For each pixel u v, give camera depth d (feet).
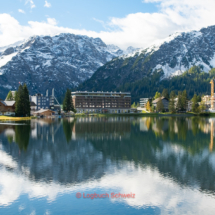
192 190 132.98
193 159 192.13
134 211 112.37
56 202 120.16
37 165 174.40
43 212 111.55
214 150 224.53
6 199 122.93
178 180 146.10
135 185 138.92
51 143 256.73
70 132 344.08
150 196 126.00
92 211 112.27
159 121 568.41
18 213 110.73
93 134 326.03
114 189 134.10
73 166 172.35
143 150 224.33
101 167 170.30
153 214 110.32
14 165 173.78
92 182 142.82
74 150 222.89
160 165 175.22
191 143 260.01
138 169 166.30
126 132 347.97
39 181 143.95
